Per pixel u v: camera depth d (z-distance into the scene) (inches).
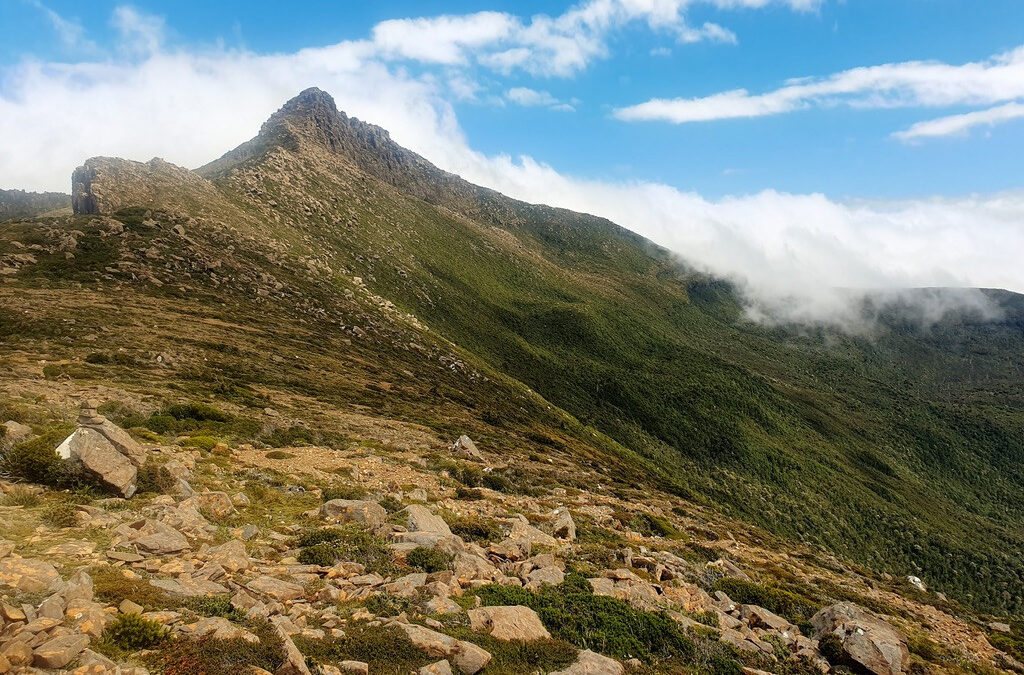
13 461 655.8
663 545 1125.7
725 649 559.5
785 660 588.7
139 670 298.4
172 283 3459.6
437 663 387.5
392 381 3206.2
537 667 434.0
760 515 6097.4
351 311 4495.6
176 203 4909.0
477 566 628.1
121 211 4227.4
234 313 3316.9
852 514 6963.6
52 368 1619.1
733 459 7805.1
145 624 337.1
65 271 3105.3
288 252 5211.6
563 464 2393.0
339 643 392.8
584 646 492.4
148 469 712.4
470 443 1828.2
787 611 786.8
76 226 3720.5
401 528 738.2
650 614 572.4
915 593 1385.3
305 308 4050.2
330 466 1200.2
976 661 808.3
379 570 566.3
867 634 641.0
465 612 490.3
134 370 1856.5
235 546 531.8
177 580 434.9
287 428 1536.7
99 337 2214.6
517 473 1694.1
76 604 341.1
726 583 825.5
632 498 1891.0
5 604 310.7
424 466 1427.2
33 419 1011.3
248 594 430.6
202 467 925.8
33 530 498.3
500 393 4680.1
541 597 570.3
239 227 5152.6
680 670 496.4
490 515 1026.7
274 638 359.9
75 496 607.2
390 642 402.6
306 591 477.7
